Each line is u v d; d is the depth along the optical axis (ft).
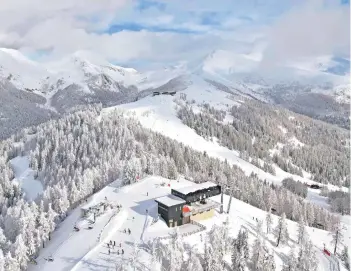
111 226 388.98
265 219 467.93
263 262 339.98
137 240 357.82
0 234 388.57
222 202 467.52
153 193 484.74
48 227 403.54
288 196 604.90
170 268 303.89
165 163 591.78
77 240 373.81
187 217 407.23
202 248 349.82
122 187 509.35
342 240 468.75
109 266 316.81
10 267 330.34
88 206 449.48
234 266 328.29
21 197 646.33
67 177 610.24
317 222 578.66
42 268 339.57
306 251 375.86
